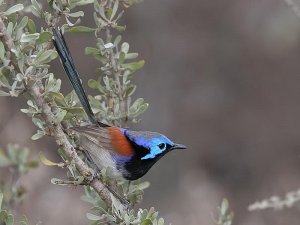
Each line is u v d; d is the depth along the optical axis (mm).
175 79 18969
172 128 18656
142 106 7320
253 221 15945
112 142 7488
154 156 7949
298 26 16641
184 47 19109
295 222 15422
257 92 19438
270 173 18812
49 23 6617
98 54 7125
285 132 19250
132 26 18844
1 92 6074
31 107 6199
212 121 19125
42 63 6195
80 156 7414
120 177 7488
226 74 19359
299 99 19406
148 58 18875
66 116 6578
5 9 6531
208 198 16016
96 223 6672
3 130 12602
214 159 18781
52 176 13133
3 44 6066
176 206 16172
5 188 8062
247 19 18938
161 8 18953
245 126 19219
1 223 6039
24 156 8141
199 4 19062
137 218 6445
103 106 7273
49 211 11812
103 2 7016
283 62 19219
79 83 7129
